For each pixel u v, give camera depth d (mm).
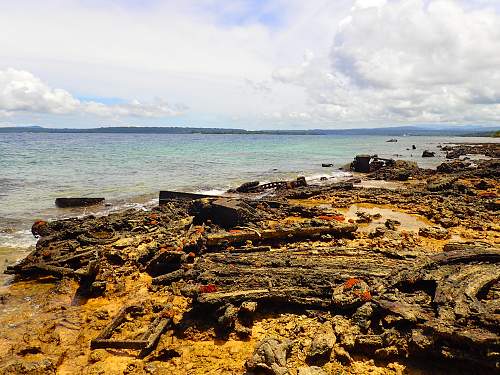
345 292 11945
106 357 10602
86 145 112875
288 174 52594
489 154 81938
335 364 9680
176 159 68750
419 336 9633
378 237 19969
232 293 12203
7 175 44375
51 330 12000
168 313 12273
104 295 14492
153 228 21578
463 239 19719
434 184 36469
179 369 9875
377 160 61250
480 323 9398
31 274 16641
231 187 40625
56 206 29953
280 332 11148
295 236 19312
